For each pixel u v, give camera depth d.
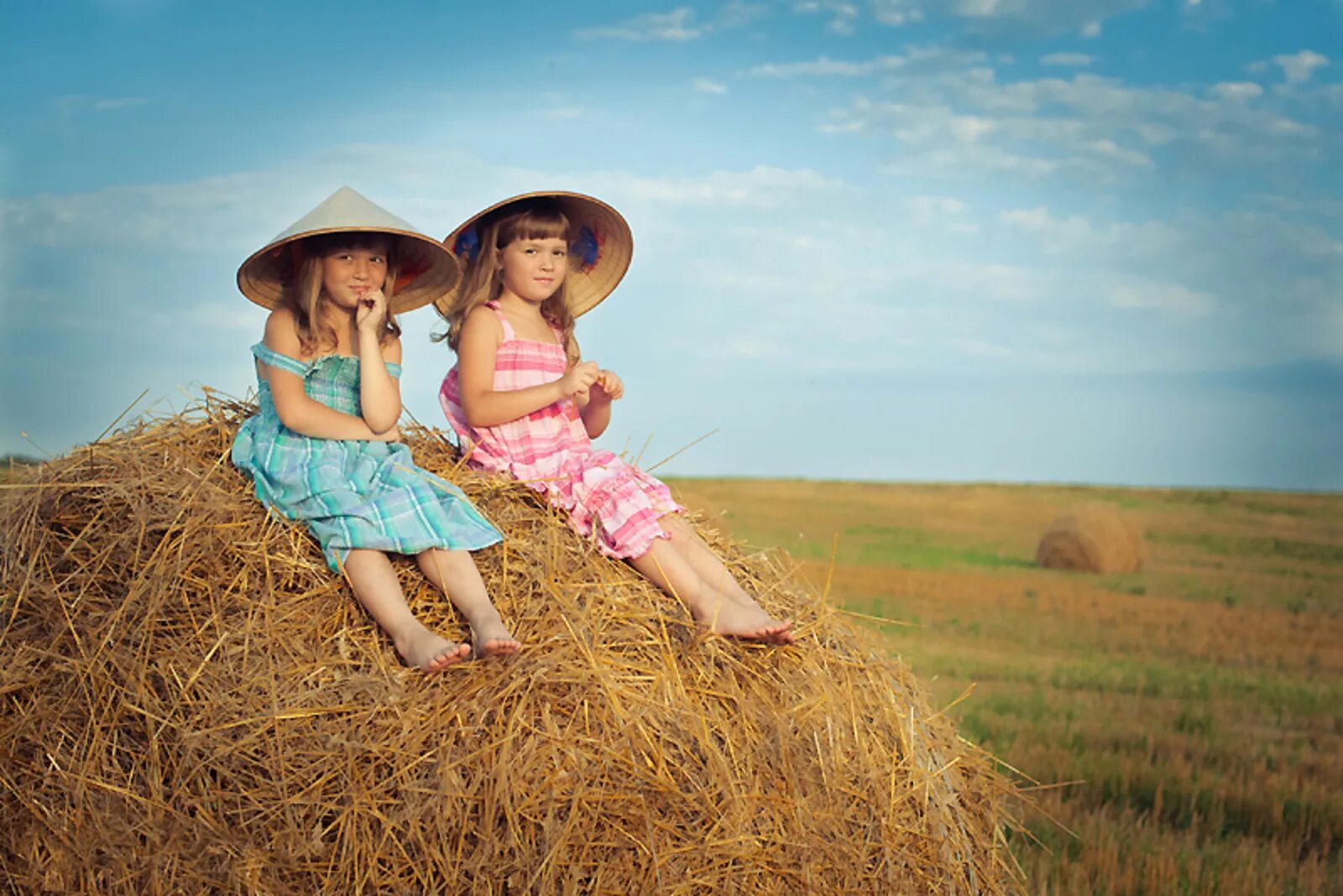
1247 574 22.61
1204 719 11.43
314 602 3.88
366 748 3.49
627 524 4.26
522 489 4.50
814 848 3.79
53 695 3.71
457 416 4.97
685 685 3.92
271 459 4.18
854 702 4.30
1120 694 12.48
